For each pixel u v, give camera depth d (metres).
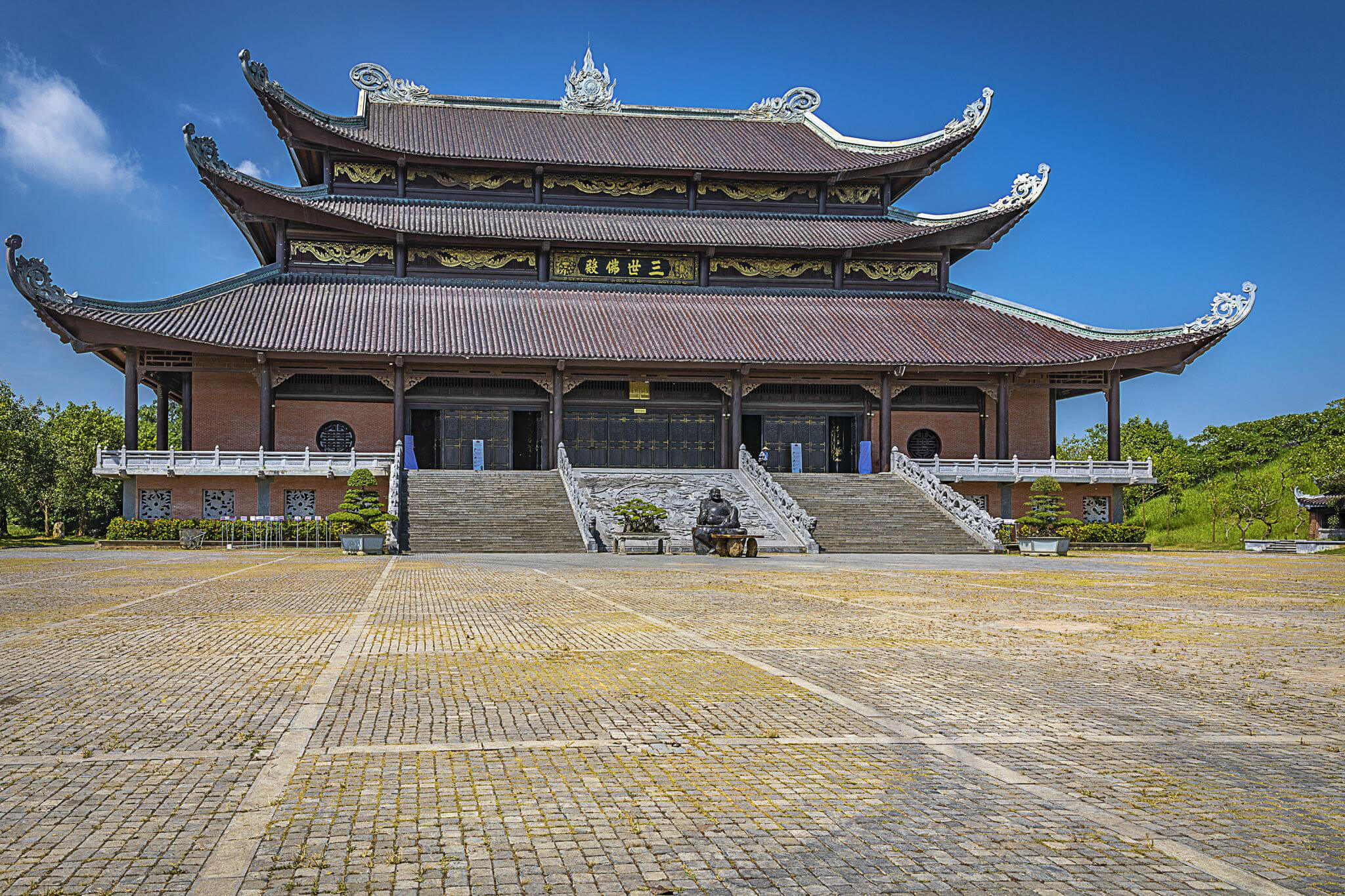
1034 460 62.69
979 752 8.35
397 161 69.81
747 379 64.00
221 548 48.28
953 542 46.44
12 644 13.99
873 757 8.17
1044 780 7.58
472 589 23.23
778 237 69.31
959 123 72.44
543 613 18.22
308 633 15.23
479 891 5.51
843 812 6.81
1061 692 10.98
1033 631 16.28
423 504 47.12
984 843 6.24
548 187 72.50
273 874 5.72
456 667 12.27
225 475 54.72
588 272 69.38
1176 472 81.94
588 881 5.65
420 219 66.12
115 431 89.50
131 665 12.27
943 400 68.62
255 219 63.62
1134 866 5.88
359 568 30.88
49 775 7.53
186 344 54.28
